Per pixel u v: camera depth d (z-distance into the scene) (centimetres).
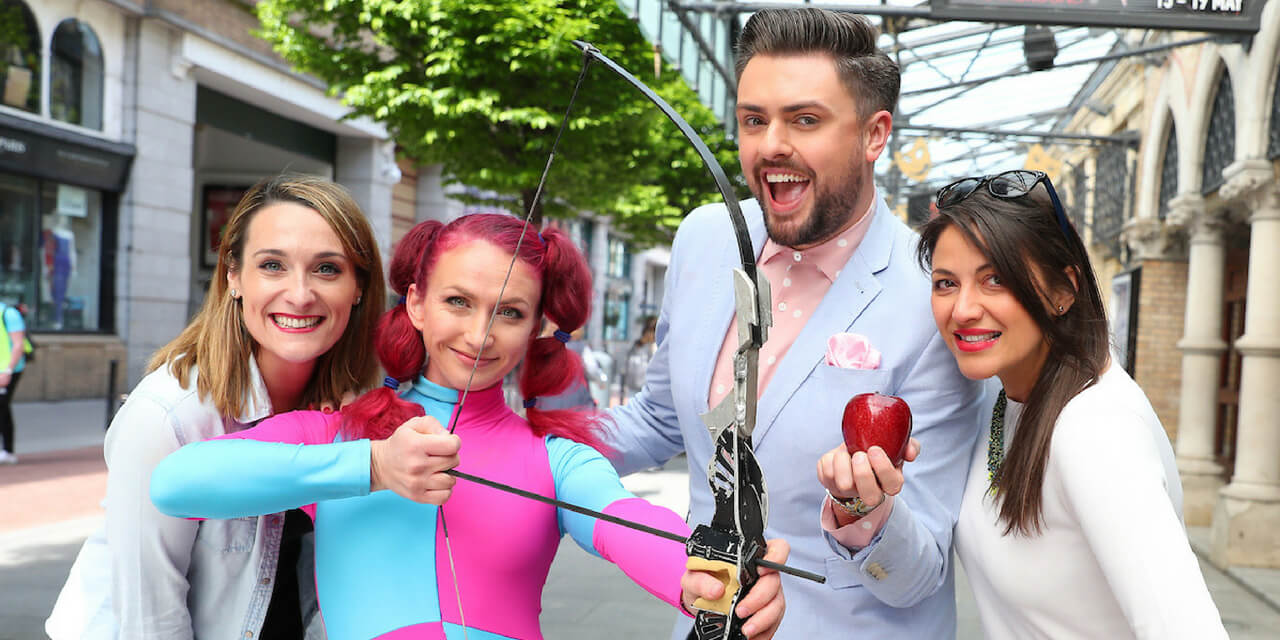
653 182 1134
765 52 148
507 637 134
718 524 108
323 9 707
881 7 436
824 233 154
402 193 1895
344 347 164
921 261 148
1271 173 507
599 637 397
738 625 107
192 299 1631
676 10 512
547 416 150
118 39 1270
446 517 135
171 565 143
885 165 1120
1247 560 531
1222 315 664
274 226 145
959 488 154
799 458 154
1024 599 139
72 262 1266
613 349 3097
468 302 135
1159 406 755
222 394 147
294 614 158
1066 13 410
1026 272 131
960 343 140
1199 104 619
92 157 1232
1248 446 541
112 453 142
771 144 147
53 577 449
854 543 135
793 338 164
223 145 1942
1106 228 986
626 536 129
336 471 118
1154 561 112
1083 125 1220
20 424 1012
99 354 1268
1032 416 133
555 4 640
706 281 173
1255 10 393
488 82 676
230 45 1398
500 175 684
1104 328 135
